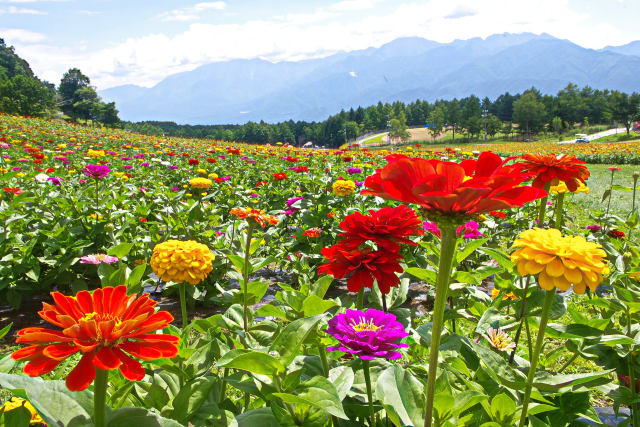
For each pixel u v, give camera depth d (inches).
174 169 483.2
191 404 61.9
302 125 5959.6
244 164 594.9
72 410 45.5
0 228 178.5
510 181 40.1
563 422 75.2
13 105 2596.0
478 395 54.1
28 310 178.7
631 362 82.4
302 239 222.1
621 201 480.4
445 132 5349.4
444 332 79.5
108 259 123.9
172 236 198.5
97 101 3949.3
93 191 251.9
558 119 4557.1
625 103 4069.9
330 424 64.6
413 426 52.4
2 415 48.4
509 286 86.6
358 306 85.4
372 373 72.1
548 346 146.6
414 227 76.5
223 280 195.9
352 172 350.9
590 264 54.1
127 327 39.7
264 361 50.3
